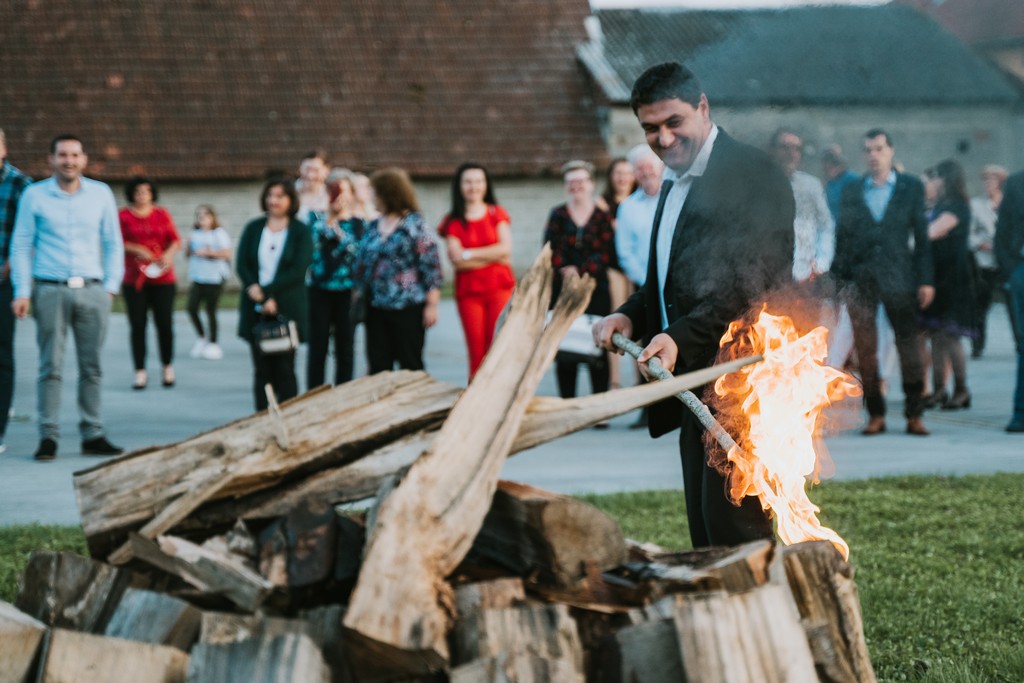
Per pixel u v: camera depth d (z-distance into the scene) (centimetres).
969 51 1351
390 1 3275
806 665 264
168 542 288
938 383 1109
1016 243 966
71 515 689
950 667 423
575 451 907
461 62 3203
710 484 395
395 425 320
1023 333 964
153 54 3089
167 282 1288
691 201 400
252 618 275
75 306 873
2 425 895
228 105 3056
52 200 867
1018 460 852
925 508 687
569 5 3309
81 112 2978
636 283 968
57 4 3114
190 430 998
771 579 290
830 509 686
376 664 267
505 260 1002
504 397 299
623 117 3100
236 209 3014
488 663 252
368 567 262
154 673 270
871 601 506
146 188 1278
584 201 998
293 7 3228
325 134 3053
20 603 297
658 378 383
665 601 271
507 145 3102
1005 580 537
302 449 313
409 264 961
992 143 1380
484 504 282
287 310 970
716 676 258
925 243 922
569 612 282
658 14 3247
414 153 3064
